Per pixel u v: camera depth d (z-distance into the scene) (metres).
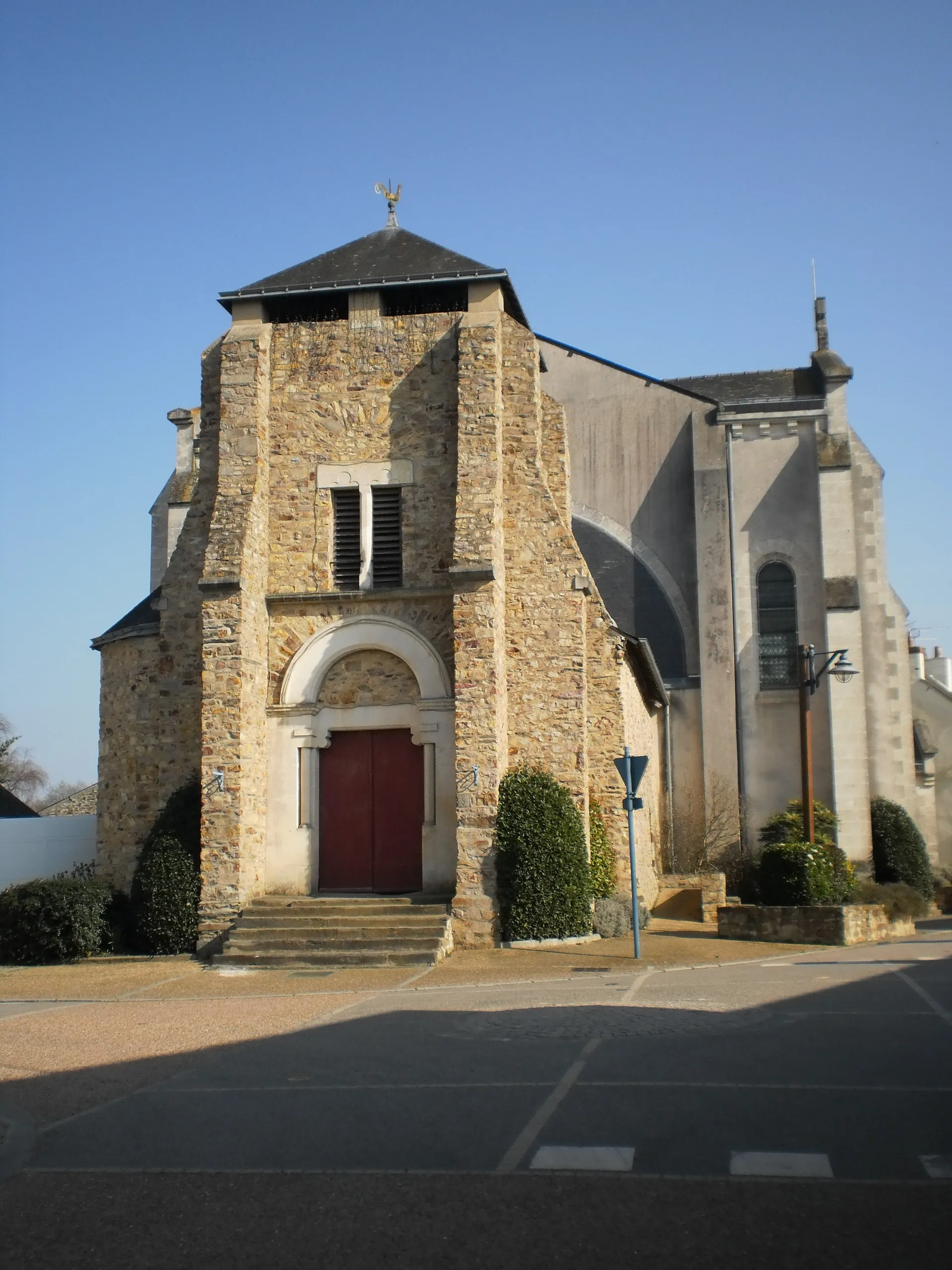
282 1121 7.91
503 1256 5.42
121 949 18.81
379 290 20.61
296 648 19.86
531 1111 7.84
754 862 27.91
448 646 19.45
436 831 19.11
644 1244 5.47
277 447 20.45
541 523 19.89
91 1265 5.55
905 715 30.73
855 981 13.56
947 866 33.56
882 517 31.59
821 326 35.88
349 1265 5.41
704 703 30.20
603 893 20.17
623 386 33.00
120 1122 8.09
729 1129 7.21
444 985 14.77
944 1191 6.00
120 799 20.56
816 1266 5.16
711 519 31.16
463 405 19.50
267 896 19.12
